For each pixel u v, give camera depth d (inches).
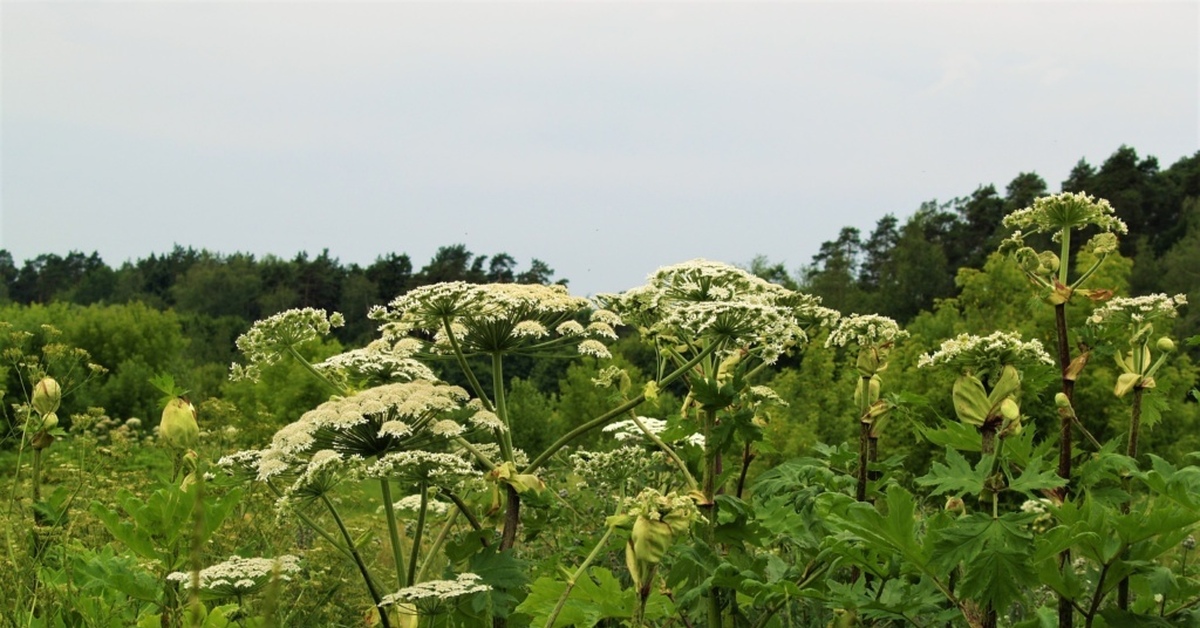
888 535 156.6
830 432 645.3
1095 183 2544.3
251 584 175.9
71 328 1443.2
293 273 3358.8
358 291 2751.0
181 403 183.2
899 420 545.6
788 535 222.4
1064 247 202.1
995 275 837.2
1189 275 1729.8
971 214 2669.8
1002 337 173.0
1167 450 562.6
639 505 164.9
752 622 216.8
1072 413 185.5
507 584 184.4
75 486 252.5
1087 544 147.8
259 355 224.7
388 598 173.3
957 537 150.5
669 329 225.5
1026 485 154.3
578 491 329.7
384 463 181.2
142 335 1487.5
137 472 294.7
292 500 183.3
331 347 759.1
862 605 171.2
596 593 203.2
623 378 238.2
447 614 189.8
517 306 211.2
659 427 288.7
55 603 190.1
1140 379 196.1
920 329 857.5
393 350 227.3
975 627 156.4
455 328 220.8
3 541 221.8
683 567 191.6
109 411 1060.5
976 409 175.2
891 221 3090.6
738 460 294.5
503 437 208.8
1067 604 155.1
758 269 2065.7
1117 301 196.4
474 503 239.3
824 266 2864.2
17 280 4507.9
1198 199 2433.6
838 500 191.9
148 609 203.5
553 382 1348.4
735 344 248.1
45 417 225.5
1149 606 164.1
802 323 254.4
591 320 235.1
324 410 191.8
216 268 3757.4
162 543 183.6
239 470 199.6
